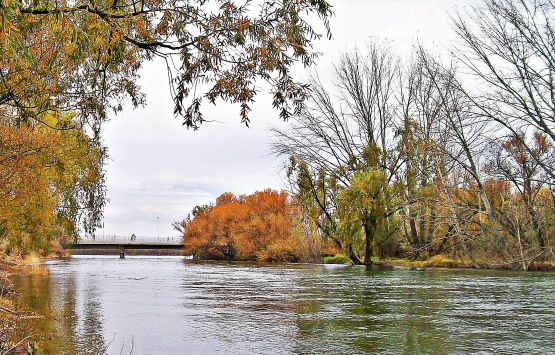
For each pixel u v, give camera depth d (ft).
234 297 69.72
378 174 146.82
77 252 342.03
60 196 97.71
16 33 21.61
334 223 160.15
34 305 59.88
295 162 160.66
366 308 56.85
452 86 120.78
